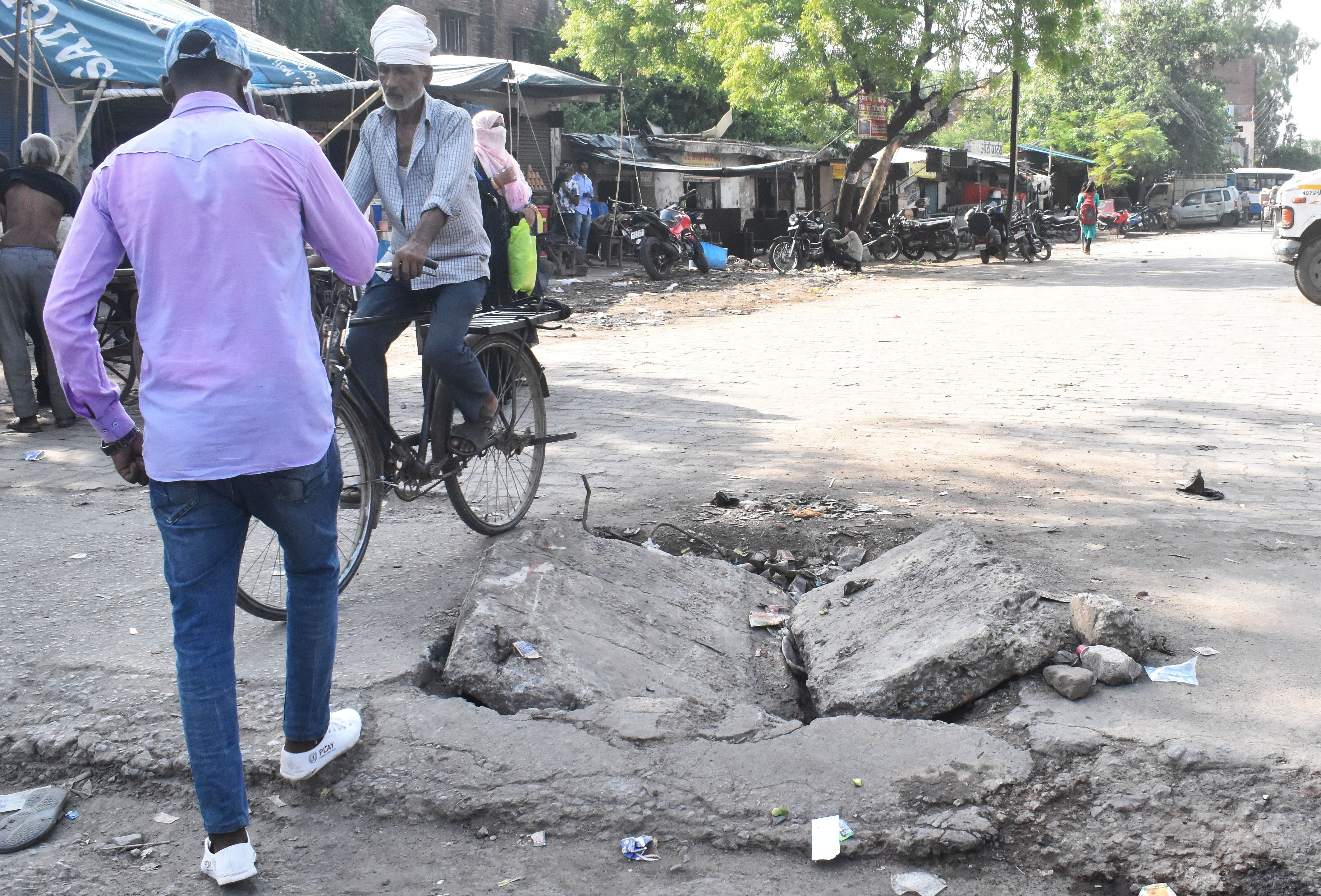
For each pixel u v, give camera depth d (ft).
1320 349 31.60
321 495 8.05
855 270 68.39
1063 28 71.36
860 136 74.02
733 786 8.54
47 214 21.54
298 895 7.65
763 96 75.00
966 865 7.89
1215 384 26.30
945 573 11.85
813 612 12.34
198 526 7.52
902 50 69.87
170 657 10.97
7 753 9.41
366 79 52.08
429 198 11.95
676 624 12.14
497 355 14.61
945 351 32.58
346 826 8.45
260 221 7.50
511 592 11.40
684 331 38.68
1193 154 179.83
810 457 19.38
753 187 99.71
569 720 9.47
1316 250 42.32
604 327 40.14
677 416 23.36
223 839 7.64
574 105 95.96
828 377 28.17
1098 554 13.83
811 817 8.20
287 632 8.53
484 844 8.22
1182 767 8.56
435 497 16.66
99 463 19.47
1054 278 60.29
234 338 7.39
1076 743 8.87
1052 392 25.50
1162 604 12.07
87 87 35.83
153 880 7.82
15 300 21.30
